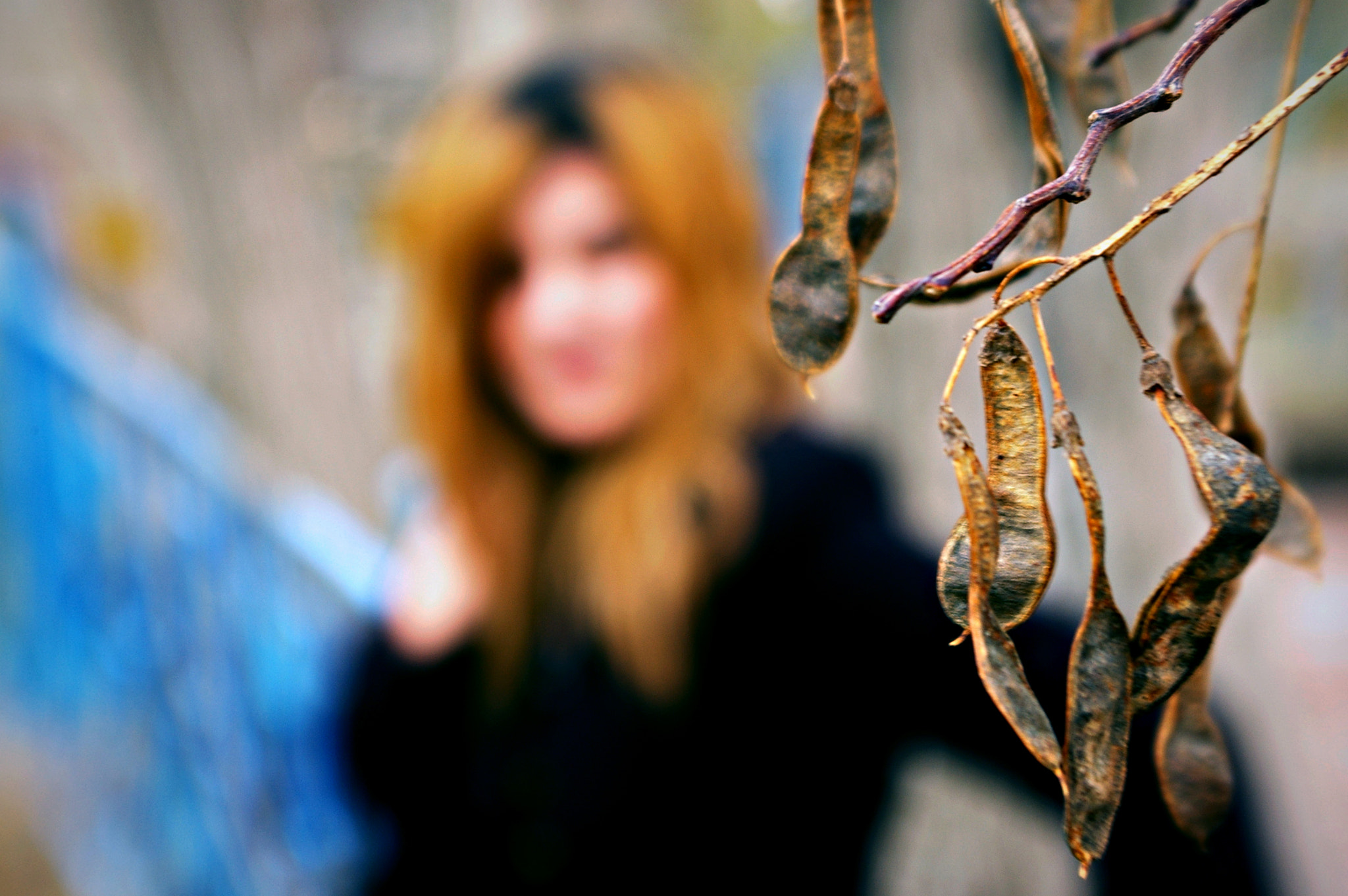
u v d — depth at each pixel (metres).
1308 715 2.55
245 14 2.35
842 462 0.98
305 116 2.44
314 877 1.34
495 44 2.41
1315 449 4.45
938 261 1.23
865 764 0.96
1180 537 1.15
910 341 1.26
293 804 1.42
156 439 1.80
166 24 2.30
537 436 1.09
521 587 1.05
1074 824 0.35
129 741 2.19
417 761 1.07
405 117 4.49
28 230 3.78
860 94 0.44
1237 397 0.47
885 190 0.43
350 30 4.83
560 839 1.01
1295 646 3.02
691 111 1.07
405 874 1.08
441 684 1.07
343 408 2.35
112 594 2.17
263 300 2.33
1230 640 1.16
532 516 1.07
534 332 1.06
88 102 3.30
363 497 2.26
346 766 1.15
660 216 1.05
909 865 1.27
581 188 1.05
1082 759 0.35
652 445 1.02
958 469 0.35
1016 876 1.22
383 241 1.75
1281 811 1.16
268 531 1.41
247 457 1.51
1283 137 0.45
